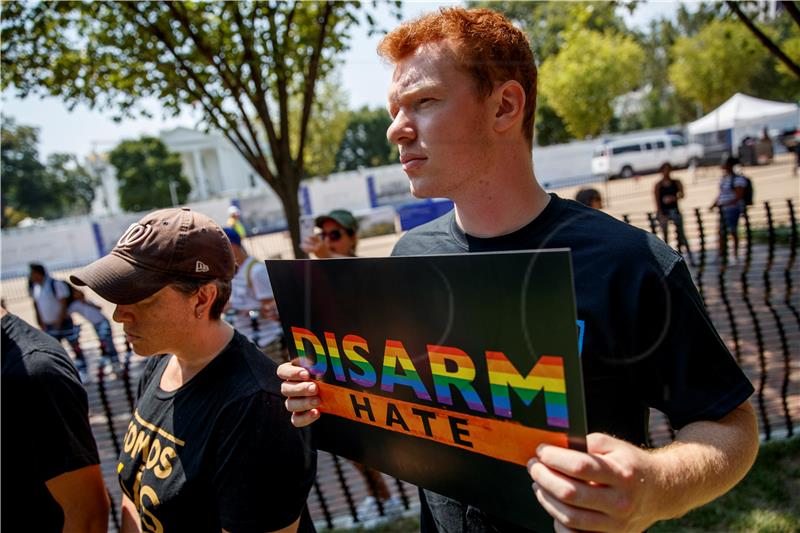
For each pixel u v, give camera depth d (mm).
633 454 764
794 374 4078
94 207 54688
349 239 3752
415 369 993
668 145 25047
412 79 1084
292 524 1272
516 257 801
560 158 27891
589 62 27188
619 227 1075
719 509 2678
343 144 54000
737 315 5004
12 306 14680
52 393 1298
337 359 1133
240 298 3797
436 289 916
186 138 50375
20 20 5250
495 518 1110
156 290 1303
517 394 854
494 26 1091
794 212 3572
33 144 41938
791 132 20953
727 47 20812
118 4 5289
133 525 1530
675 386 997
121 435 4320
